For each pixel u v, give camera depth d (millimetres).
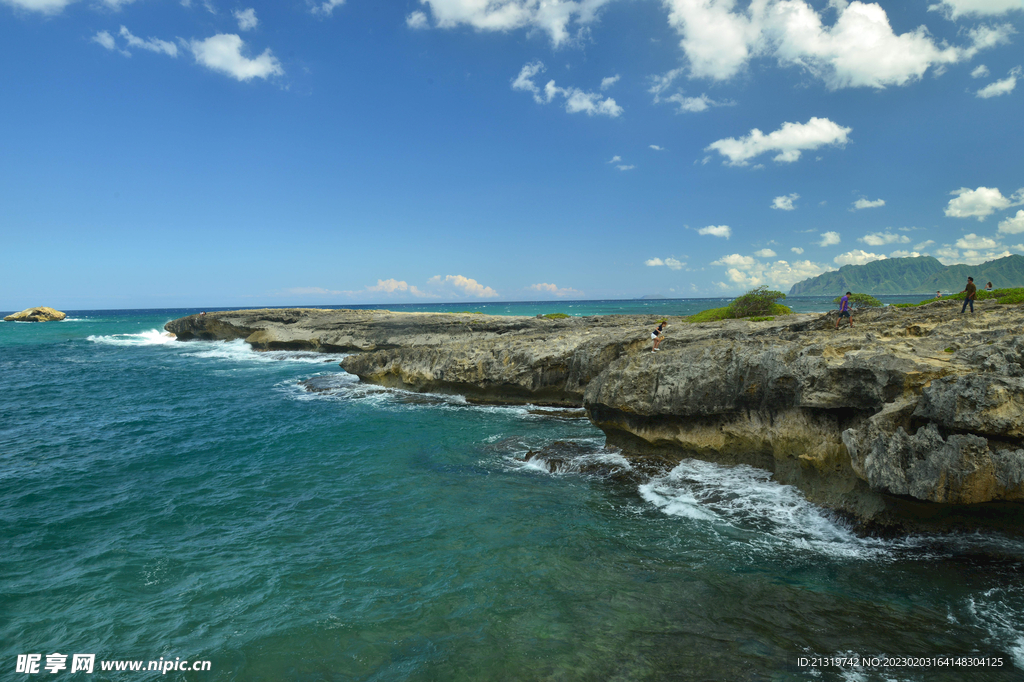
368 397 32188
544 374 28078
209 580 11000
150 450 21359
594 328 38594
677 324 35469
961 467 9859
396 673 8086
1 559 11930
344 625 9383
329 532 13320
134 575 11219
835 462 13344
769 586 10055
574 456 18719
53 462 19797
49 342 77625
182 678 8125
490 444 21531
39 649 8844
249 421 26453
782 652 8094
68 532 13461
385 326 60219
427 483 17016
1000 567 10078
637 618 9242
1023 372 10664
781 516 13062
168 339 82250
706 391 16516
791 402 14523
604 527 13156
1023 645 8023
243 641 9000
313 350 62875
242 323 72375
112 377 42906
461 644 8727
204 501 15664
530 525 13453
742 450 16156
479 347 31750
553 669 7992
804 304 180875
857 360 12867
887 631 8508
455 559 11719
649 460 17672
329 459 19922
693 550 11703
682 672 7762
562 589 10320
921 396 11125
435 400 30750
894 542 11250
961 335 15523
